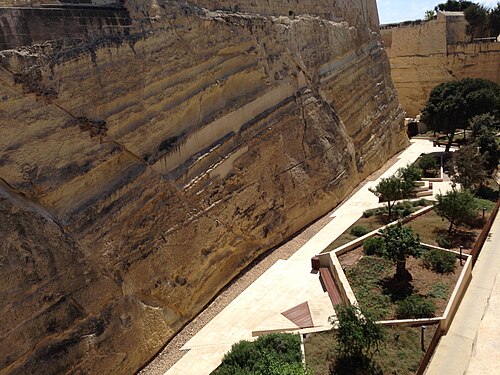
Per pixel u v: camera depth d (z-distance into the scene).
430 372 14.40
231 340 15.77
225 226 19.09
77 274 13.18
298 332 15.48
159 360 15.02
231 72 20.16
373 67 36.25
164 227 16.30
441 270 18.48
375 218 24.55
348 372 13.43
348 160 28.95
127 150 15.46
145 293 15.26
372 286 17.61
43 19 13.16
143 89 15.95
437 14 46.56
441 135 43.78
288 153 23.42
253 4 22.58
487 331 16.19
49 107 13.23
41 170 12.99
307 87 26.08
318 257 20.02
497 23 48.31
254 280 19.50
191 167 17.69
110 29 14.98
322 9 29.31
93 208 14.17
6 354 11.22
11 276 11.66
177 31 17.36
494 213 24.92
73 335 12.76
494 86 36.12
